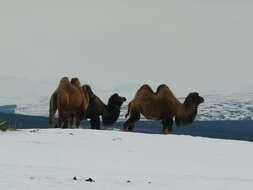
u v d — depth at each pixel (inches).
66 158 1472.7
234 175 1334.9
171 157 1633.9
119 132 2225.6
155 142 1964.8
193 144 1959.9
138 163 1466.5
